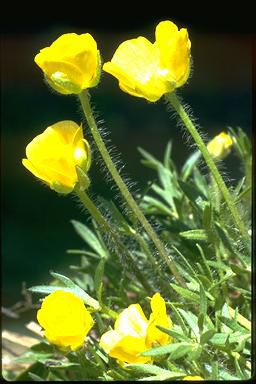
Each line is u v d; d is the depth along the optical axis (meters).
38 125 1.62
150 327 0.49
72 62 0.51
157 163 0.66
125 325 0.50
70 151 0.51
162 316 0.50
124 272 0.59
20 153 1.48
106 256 0.62
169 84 0.52
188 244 0.58
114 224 0.56
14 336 0.65
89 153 0.52
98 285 0.52
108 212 0.55
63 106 1.66
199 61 1.73
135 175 1.27
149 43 0.52
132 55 0.52
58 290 0.50
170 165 0.68
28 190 1.30
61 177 0.52
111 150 0.56
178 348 0.49
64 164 0.52
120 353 0.50
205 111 1.61
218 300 0.53
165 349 0.49
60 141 0.51
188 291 0.52
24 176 1.34
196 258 0.57
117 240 0.55
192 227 0.61
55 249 1.16
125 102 1.58
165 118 1.53
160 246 0.53
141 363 0.50
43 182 0.53
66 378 0.58
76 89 0.52
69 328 0.50
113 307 0.60
